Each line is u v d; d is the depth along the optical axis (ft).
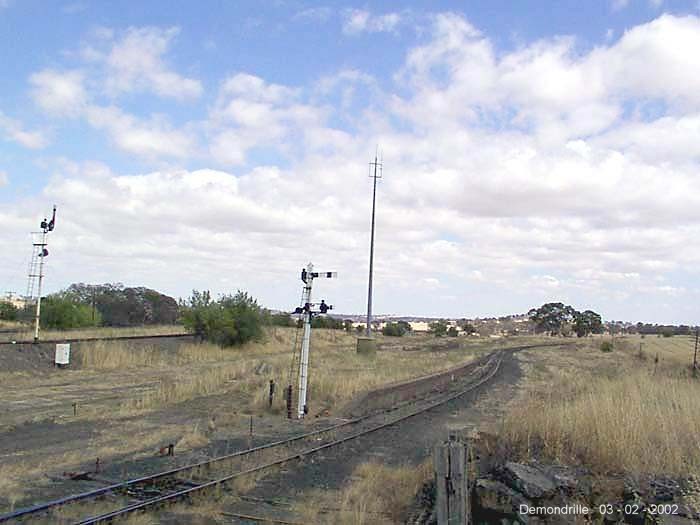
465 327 468.34
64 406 72.28
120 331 166.71
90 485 41.16
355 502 39.65
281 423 69.10
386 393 90.99
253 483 43.39
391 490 42.63
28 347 106.11
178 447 53.83
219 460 48.14
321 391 87.20
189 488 40.68
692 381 93.40
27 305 175.22
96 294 243.60
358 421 72.23
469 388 113.39
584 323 460.55
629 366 157.38
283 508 38.60
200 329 162.91
